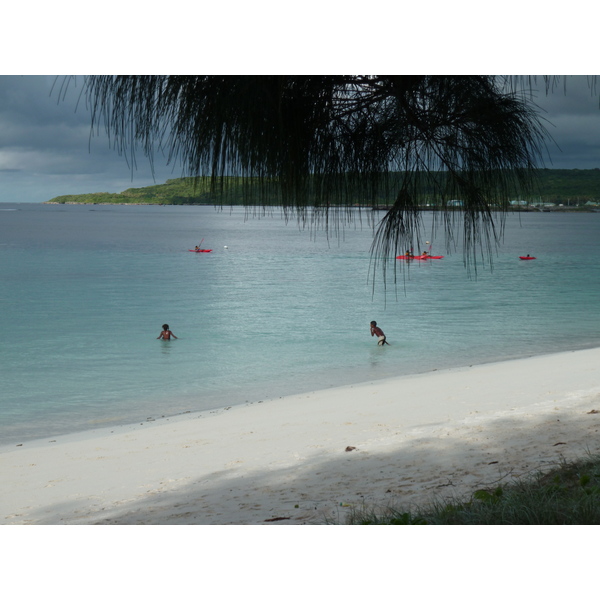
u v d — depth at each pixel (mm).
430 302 35219
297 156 2154
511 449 7898
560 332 25703
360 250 78500
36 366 20375
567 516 4184
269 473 8141
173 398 16391
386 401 12859
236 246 86000
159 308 33438
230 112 2035
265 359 21234
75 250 75125
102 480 8609
